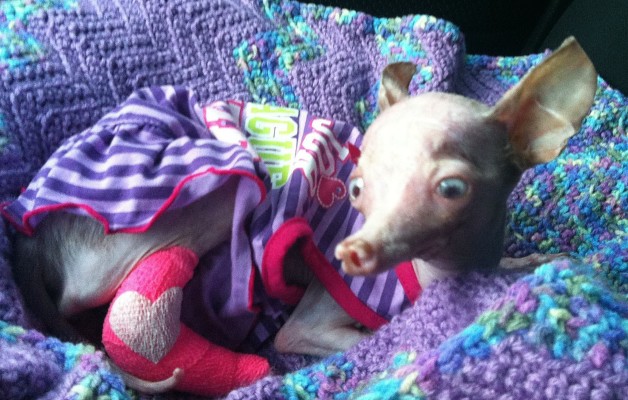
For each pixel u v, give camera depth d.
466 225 0.64
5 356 0.63
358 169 0.64
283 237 0.81
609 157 1.06
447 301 0.71
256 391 0.69
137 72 1.02
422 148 0.61
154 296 0.75
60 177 0.77
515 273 0.72
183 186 0.77
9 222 0.82
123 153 0.79
